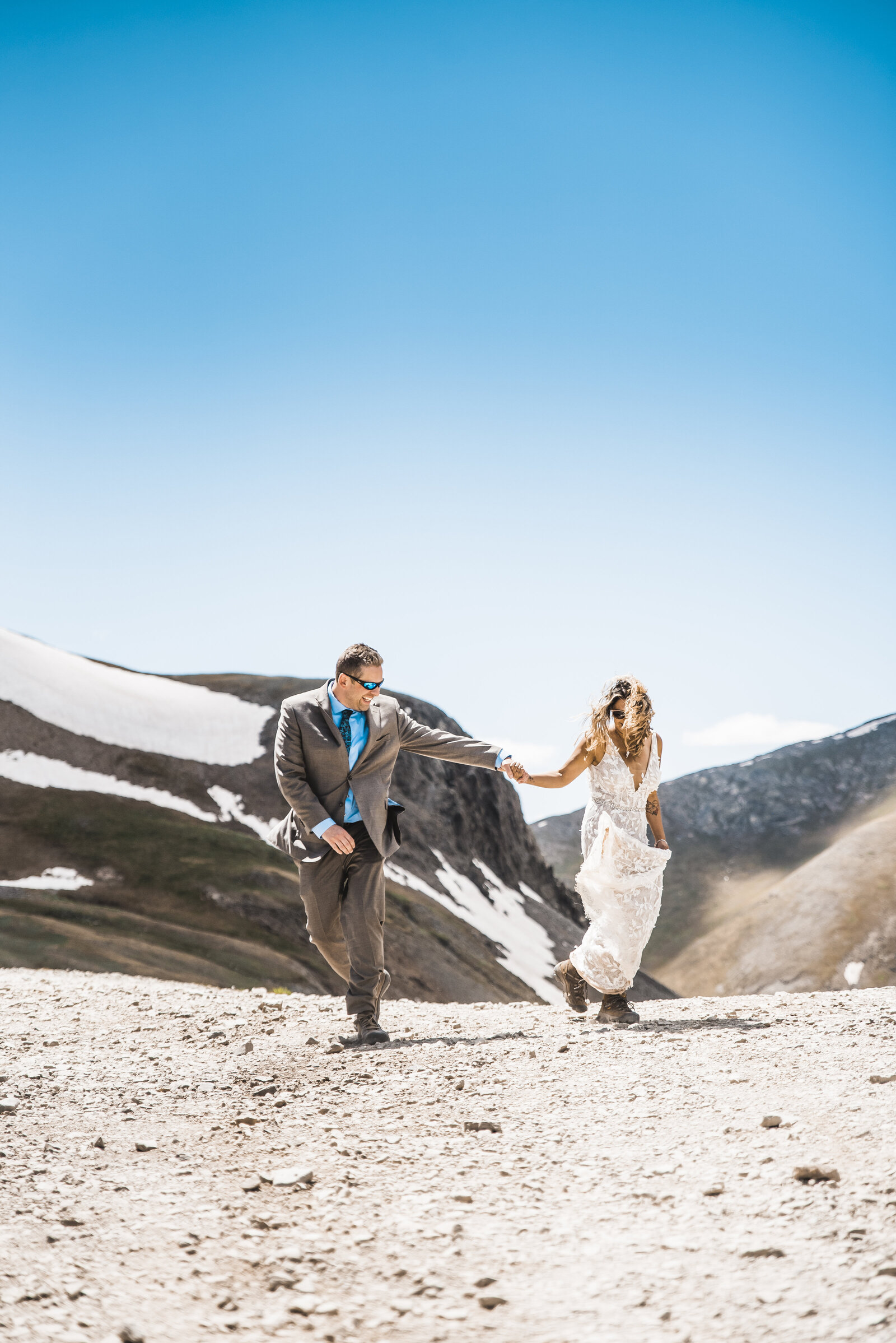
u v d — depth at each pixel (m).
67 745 94.88
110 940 47.62
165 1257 3.61
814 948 182.50
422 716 118.56
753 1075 5.60
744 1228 3.54
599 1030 7.29
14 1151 4.91
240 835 79.25
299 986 52.59
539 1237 3.65
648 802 7.78
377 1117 5.32
